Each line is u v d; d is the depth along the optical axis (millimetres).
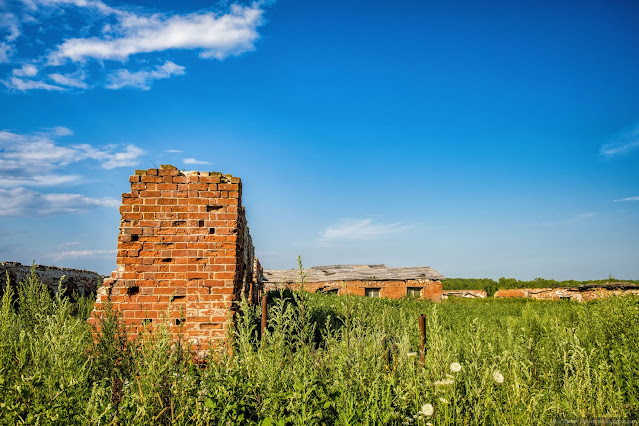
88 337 5375
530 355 4938
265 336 4684
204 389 4016
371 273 34375
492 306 20578
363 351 4594
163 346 4109
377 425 3553
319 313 9367
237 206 6832
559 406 3990
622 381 4984
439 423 3674
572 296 28328
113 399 4125
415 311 15188
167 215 6699
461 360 5582
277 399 3668
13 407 3029
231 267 6668
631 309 7133
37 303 5605
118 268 6570
